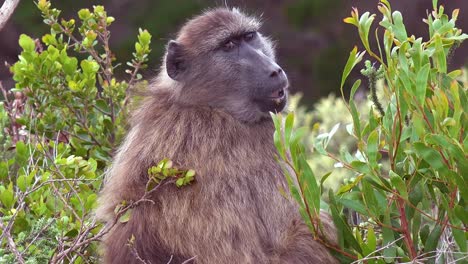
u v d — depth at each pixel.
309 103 30.61
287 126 8.88
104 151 11.95
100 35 12.62
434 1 9.69
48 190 10.61
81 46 12.68
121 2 30.78
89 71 11.88
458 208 8.81
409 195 9.24
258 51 10.69
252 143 10.37
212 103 10.59
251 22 10.92
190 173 9.65
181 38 11.02
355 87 9.21
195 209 9.87
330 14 32.06
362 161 9.20
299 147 9.08
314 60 31.38
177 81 10.77
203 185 9.95
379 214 9.24
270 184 10.22
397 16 9.31
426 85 8.65
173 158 10.04
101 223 10.30
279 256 10.01
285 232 10.14
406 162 9.39
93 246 10.66
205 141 10.18
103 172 11.84
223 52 10.69
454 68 28.12
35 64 11.54
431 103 8.69
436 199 9.52
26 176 10.05
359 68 30.08
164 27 30.28
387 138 9.14
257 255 9.95
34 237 9.80
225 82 10.57
